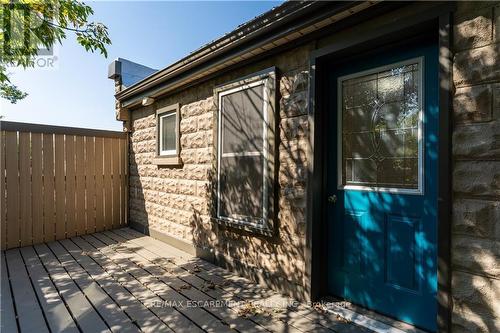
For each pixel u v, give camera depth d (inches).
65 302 100.7
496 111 62.2
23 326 85.4
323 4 84.2
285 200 107.3
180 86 163.5
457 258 67.1
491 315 62.0
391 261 86.6
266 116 114.0
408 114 83.7
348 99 98.2
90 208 208.8
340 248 99.3
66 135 198.2
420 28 76.0
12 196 174.7
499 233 61.4
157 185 191.8
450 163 68.1
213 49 124.0
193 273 128.4
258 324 85.4
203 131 150.9
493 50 62.7
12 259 149.8
